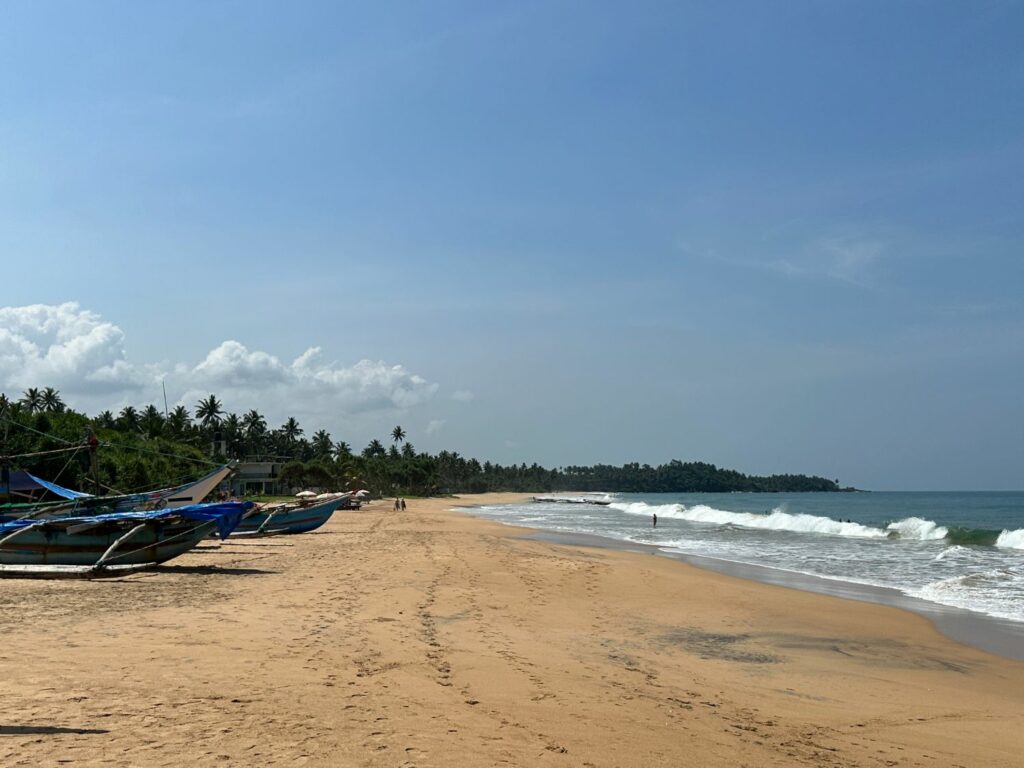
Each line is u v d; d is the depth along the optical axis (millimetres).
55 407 114625
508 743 7809
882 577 29250
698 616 18922
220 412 132875
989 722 10492
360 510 93750
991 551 40719
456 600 19281
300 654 11773
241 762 6719
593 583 24547
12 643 11977
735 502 177125
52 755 6715
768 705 10617
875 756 8477
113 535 24609
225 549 33406
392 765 6859
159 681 9648
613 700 10047
